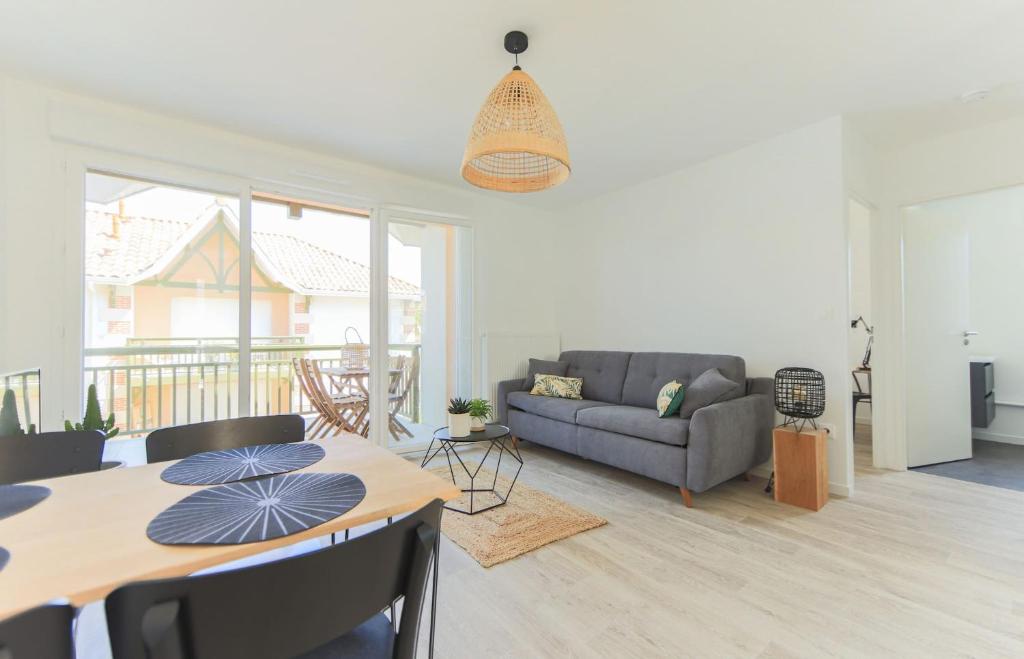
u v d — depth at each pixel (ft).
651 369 12.09
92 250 8.76
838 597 5.86
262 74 7.95
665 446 9.29
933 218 11.79
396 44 7.09
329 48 7.20
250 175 10.29
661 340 13.15
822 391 9.32
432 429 13.80
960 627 5.26
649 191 13.43
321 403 14.12
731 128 10.09
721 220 11.66
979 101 8.94
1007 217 13.99
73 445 4.38
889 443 11.37
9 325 7.94
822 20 6.53
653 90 8.45
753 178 11.00
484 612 5.60
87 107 8.71
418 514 2.57
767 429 10.26
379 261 12.48
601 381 13.28
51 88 8.33
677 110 9.23
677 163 12.11
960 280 12.14
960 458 11.98
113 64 7.63
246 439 5.11
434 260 13.92
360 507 3.11
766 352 10.78
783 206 10.44
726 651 4.89
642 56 7.38
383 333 12.53
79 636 5.29
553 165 6.29
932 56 7.41
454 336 14.25
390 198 12.46
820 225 9.82
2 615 1.91
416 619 2.62
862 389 16.25
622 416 10.23
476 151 5.44
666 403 9.79
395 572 2.49
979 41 7.02
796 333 10.25
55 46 7.13
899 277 11.25
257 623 2.03
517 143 5.26
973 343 14.61
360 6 6.25
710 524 8.11
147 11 6.32
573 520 8.22
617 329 14.44
